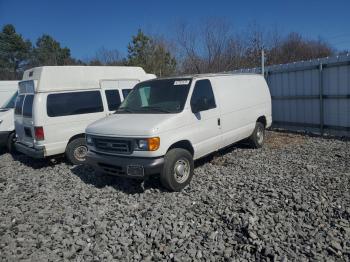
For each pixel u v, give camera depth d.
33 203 5.68
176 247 3.96
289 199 4.98
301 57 33.03
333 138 9.41
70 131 8.02
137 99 6.77
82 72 8.39
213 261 3.63
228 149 8.66
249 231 4.09
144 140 5.41
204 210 4.84
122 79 9.17
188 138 6.04
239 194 5.35
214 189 5.67
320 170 6.37
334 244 3.71
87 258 3.84
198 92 6.45
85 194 5.92
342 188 5.30
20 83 8.73
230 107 7.27
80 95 8.26
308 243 3.79
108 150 5.89
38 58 45.56
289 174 6.24
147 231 4.36
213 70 23.12
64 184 6.63
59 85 7.93
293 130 11.12
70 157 8.03
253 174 6.39
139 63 25.69
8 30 43.31
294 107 10.98
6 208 5.52
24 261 3.82
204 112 6.45
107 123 6.06
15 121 8.98
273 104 11.80
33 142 7.89
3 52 42.34
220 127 6.92
